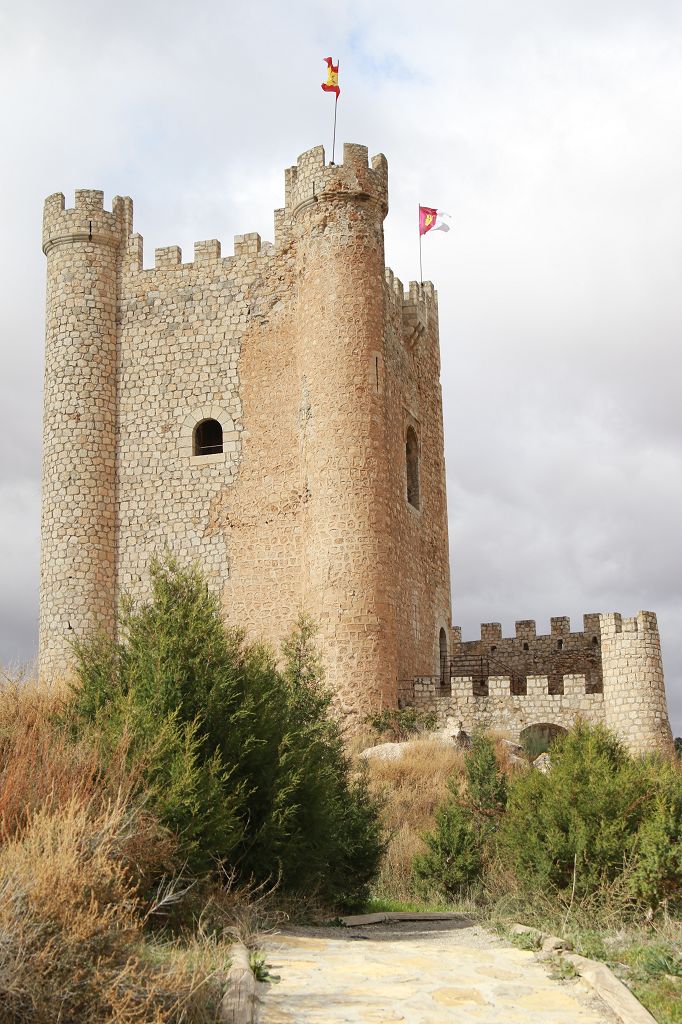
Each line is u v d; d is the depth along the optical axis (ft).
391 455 122.62
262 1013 27.12
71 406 121.39
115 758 35.45
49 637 116.26
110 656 43.45
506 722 107.96
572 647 161.17
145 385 122.83
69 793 31.81
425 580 130.62
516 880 50.19
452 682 110.22
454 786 63.67
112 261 126.31
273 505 115.34
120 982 25.16
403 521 124.36
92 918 25.52
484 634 166.81
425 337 140.87
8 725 39.24
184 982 26.53
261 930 37.06
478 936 40.93
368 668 104.06
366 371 111.04
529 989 31.01
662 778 49.85
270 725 43.29
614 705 105.60
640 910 43.29
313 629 79.30
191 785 36.17
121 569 119.14
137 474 120.88
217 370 120.88
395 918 46.93
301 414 114.52
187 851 35.65
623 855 44.83
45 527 119.65
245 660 45.57
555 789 49.21
